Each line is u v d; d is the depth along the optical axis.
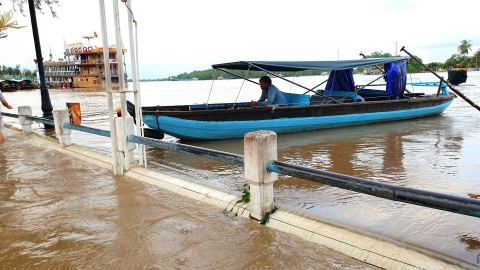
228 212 3.80
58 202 4.19
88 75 72.19
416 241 3.41
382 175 5.90
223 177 5.93
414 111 12.80
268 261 2.77
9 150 7.50
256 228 3.38
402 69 12.40
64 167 5.89
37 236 3.29
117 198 4.30
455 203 2.42
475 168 6.20
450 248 3.28
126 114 5.34
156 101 28.27
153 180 4.92
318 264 2.71
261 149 3.40
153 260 2.82
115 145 5.42
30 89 61.44
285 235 3.21
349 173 6.07
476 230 3.68
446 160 6.81
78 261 2.83
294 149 8.25
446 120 12.91
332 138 9.68
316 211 4.21
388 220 3.95
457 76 29.06
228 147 8.97
